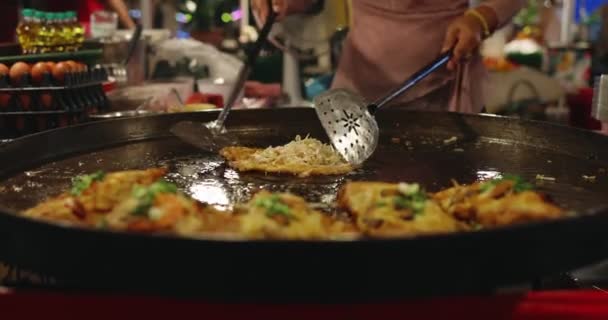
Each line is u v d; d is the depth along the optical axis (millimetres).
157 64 3660
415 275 1045
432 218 1349
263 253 1016
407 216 1342
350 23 3111
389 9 2975
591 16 5359
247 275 1027
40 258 1135
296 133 2385
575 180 1845
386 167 1996
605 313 1205
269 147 2104
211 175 1908
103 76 2596
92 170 1912
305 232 1243
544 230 1111
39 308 1174
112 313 1147
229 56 3863
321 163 2010
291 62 3682
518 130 2234
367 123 2100
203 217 1295
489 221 1400
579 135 2084
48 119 2285
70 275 1107
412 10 2938
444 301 1120
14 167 1853
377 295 1042
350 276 1027
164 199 1274
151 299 1131
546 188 1784
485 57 4723
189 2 5426
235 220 1271
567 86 4805
